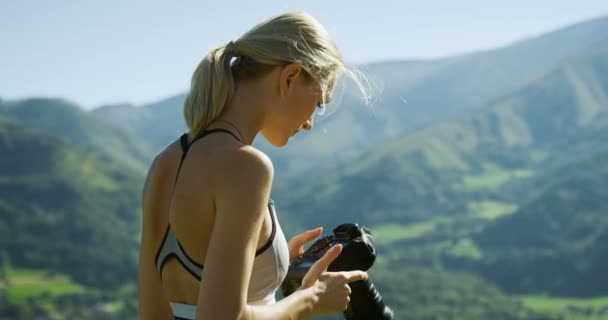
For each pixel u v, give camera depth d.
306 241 2.97
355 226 2.72
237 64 2.50
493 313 177.50
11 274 189.62
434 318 169.38
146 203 2.55
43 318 156.50
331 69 2.46
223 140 2.38
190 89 2.46
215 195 2.30
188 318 2.42
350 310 2.68
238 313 2.19
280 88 2.45
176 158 2.48
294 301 2.36
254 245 2.27
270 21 2.48
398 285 191.62
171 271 2.45
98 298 177.50
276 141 2.52
